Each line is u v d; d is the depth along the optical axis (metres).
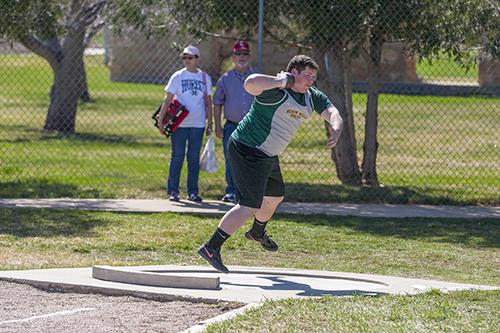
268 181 15.00
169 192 23.97
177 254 18.14
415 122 44.22
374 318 12.19
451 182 28.16
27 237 19.16
